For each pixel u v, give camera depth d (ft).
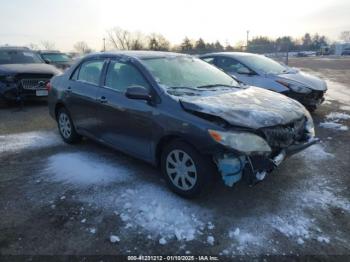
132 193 12.72
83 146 18.56
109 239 10.05
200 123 11.07
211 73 16.06
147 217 11.14
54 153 17.46
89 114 16.34
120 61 15.03
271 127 11.35
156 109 12.48
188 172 11.86
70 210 11.66
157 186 13.29
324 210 11.67
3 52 34.12
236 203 12.05
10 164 16.03
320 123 23.50
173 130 11.75
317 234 10.31
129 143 14.20
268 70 26.02
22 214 11.48
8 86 28.53
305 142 13.03
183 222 10.85
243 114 11.38
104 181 13.83
